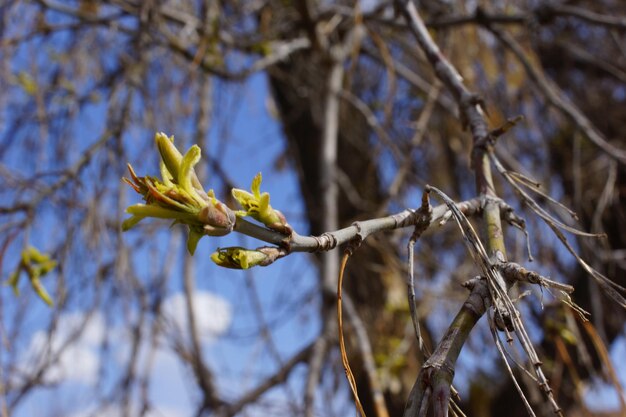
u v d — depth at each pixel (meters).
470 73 0.94
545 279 0.32
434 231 0.95
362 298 1.04
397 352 0.91
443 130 1.13
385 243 0.93
